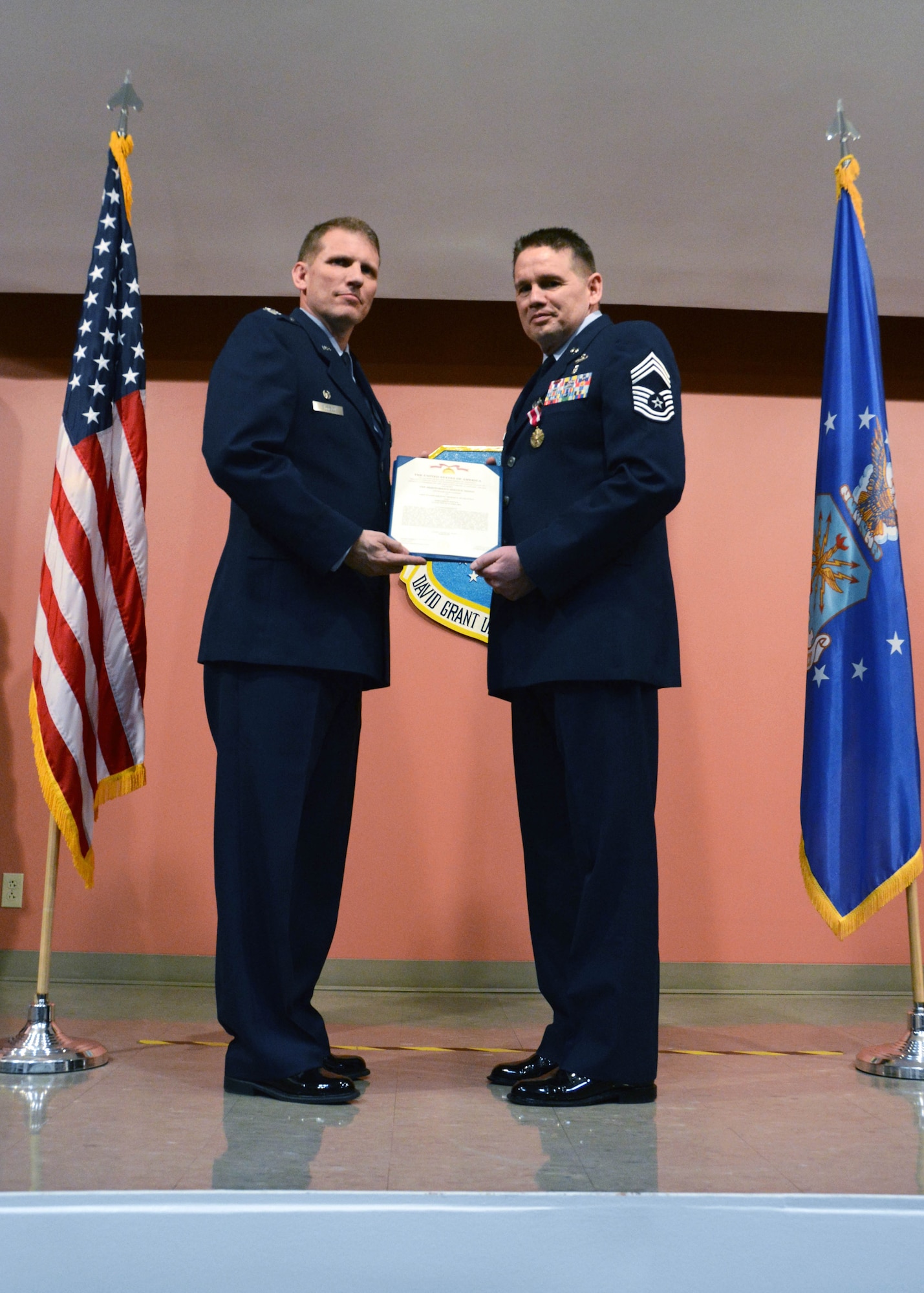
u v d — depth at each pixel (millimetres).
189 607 3770
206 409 2062
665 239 3498
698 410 3910
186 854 3652
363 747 3703
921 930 3660
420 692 3734
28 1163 1490
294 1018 2016
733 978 3633
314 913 2158
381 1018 3066
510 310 3916
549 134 3021
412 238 3508
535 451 2162
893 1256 1302
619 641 2010
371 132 3025
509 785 3705
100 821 3658
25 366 3875
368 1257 1271
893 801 2520
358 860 3652
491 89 2857
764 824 3719
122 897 3627
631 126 2986
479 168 3168
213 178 3230
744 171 3162
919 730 3754
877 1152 1639
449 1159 1544
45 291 3885
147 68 2799
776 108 2914
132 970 3586
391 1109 1870
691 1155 1597
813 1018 3156
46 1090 2002
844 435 2699
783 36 2662
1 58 2773
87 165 3178
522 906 3641
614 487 1973
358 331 3895
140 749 2578
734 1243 1304
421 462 2168
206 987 3570
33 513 3812
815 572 2717
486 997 3496
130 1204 1279
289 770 2004
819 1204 1329
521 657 2088
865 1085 2186
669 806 3713
